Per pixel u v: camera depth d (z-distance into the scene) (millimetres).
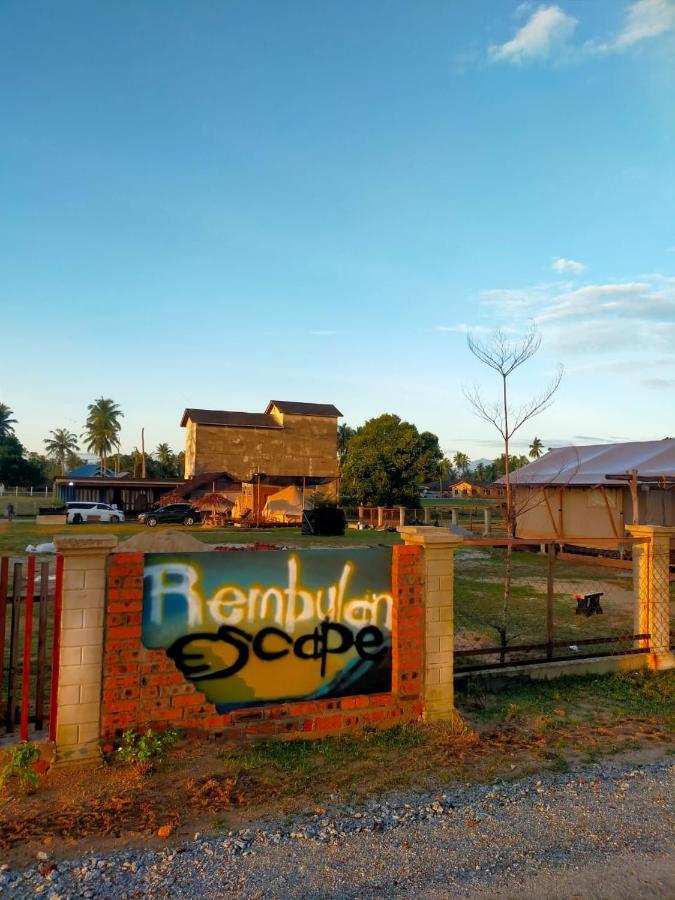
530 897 3203
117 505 49750
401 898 3191
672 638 8219
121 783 4449
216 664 5180
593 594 11445
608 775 4758
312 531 30672
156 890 3240
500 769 4836
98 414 87688
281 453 57719
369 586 5738
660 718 6082
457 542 5914
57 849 3623
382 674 5719
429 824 3953
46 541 24109
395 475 45031
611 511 21266
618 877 3381
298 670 5453
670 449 22172
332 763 4891
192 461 56094
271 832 3822
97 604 4785
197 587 5152
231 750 5020
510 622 10688
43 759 4598
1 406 90062
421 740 5375
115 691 4844
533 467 25938
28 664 4816
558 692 6820
